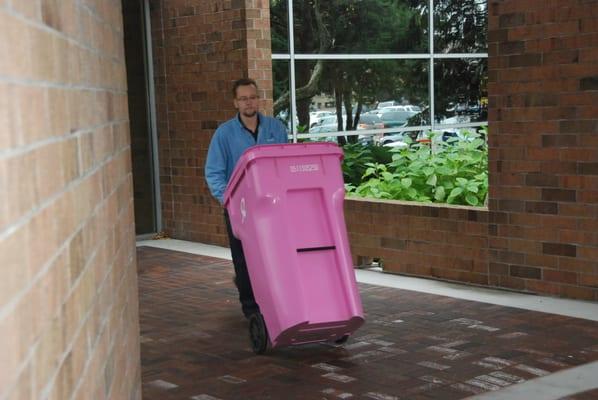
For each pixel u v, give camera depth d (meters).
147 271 9.50
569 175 7.36
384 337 6.50
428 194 9.95
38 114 1.43
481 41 14.05
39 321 1.37
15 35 1.27
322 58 12.20
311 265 5.66
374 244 8.99
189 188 11.33
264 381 5.56
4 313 1.13
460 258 8.23
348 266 5.69
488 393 5.17
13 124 1.24
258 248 5.65
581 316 6.90
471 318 6.96
